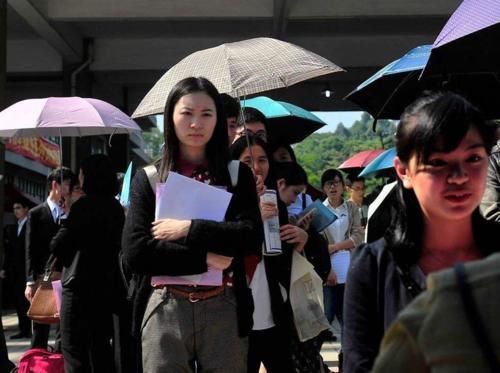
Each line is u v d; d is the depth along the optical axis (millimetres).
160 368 2740
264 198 3381
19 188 22219
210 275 2729
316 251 3729
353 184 8508
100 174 4715
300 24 11297
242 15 10047
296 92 14320
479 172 1707
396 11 10008
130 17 10000
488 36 3754
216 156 2908
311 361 3514
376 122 5035
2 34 6730
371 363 1822
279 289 3398
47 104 5559
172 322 2740
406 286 1818
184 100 2840
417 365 1090
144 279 2842
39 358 4762
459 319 1033
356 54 12164
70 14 9906
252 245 2775
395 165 1881
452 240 1844
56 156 17500
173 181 2746
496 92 4527
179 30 11719
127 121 5836
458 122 1656
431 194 1713
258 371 3398
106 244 4652
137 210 2820
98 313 4633
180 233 2670
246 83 3549
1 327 6145
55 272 5137
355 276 1892
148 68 12305
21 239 9156
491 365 1004
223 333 2768
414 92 4746
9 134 6223
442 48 3732
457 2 9930
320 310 3514
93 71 12469
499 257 1094
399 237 1842
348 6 10070
